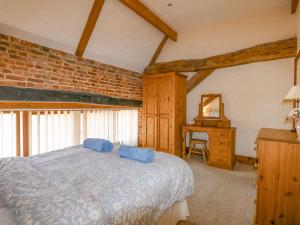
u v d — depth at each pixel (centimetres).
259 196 182
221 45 382
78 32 297
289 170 170
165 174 158
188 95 468
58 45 291
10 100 242
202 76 427
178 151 427
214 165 376
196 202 236
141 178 140
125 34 355
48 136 297
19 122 264
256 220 184
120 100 407
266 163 178
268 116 374
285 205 173
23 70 254
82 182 129
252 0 305
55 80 291
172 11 337
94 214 90
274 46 320
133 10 302
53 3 248
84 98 333
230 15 353
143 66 456
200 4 316
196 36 407
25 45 256
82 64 330
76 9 271
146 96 452
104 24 315
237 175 328
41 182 115
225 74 416
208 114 431
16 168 130
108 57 370
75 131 331
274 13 328
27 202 93
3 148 252
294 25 312
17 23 238
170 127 414
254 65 382
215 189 272
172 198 159
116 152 212
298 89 203
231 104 413
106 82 376
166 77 418
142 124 461
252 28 348
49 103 287
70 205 91
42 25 259
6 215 97
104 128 385
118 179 136
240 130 405
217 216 206
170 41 438
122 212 105
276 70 361
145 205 121
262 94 378
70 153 199
